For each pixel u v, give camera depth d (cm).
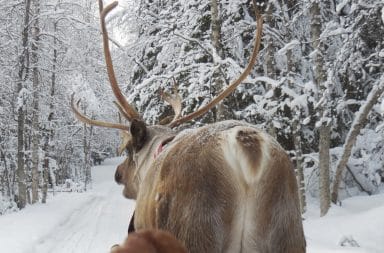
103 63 2406
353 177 1630
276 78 1584
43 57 2116
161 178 328
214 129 331
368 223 1074
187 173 314
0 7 2016
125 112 452
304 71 1600
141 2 1798
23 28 1997
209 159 313
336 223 1137
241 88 1427
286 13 1477
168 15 1719
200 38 1577
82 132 3900
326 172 1305
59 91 2384
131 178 460
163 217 317
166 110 1641
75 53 2255
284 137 1602
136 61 1697
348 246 967
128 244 135
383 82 1202
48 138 2434
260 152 312
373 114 1525
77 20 2123
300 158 1423
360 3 1255
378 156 1548
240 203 309
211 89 1427
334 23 1314
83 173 4278
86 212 1797
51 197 2555
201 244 304
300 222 326
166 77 1491
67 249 1131
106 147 4975
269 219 310
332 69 1264
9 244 1141
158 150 399
